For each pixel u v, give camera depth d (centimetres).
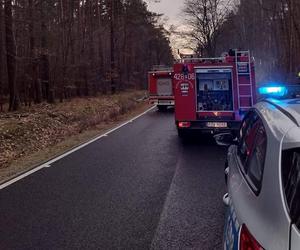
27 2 2916
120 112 2900
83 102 3538
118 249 573
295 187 270
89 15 4831
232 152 549
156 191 860
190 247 577
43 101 3750
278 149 300
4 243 596
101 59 5244
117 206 761
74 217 703
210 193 837
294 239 246
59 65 3944
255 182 332
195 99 1491
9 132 1705
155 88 3234
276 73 4381
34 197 825
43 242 598
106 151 1367
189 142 1525
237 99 1470
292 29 3469
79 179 975
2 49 3231
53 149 1464
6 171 1105
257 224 279
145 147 1435
